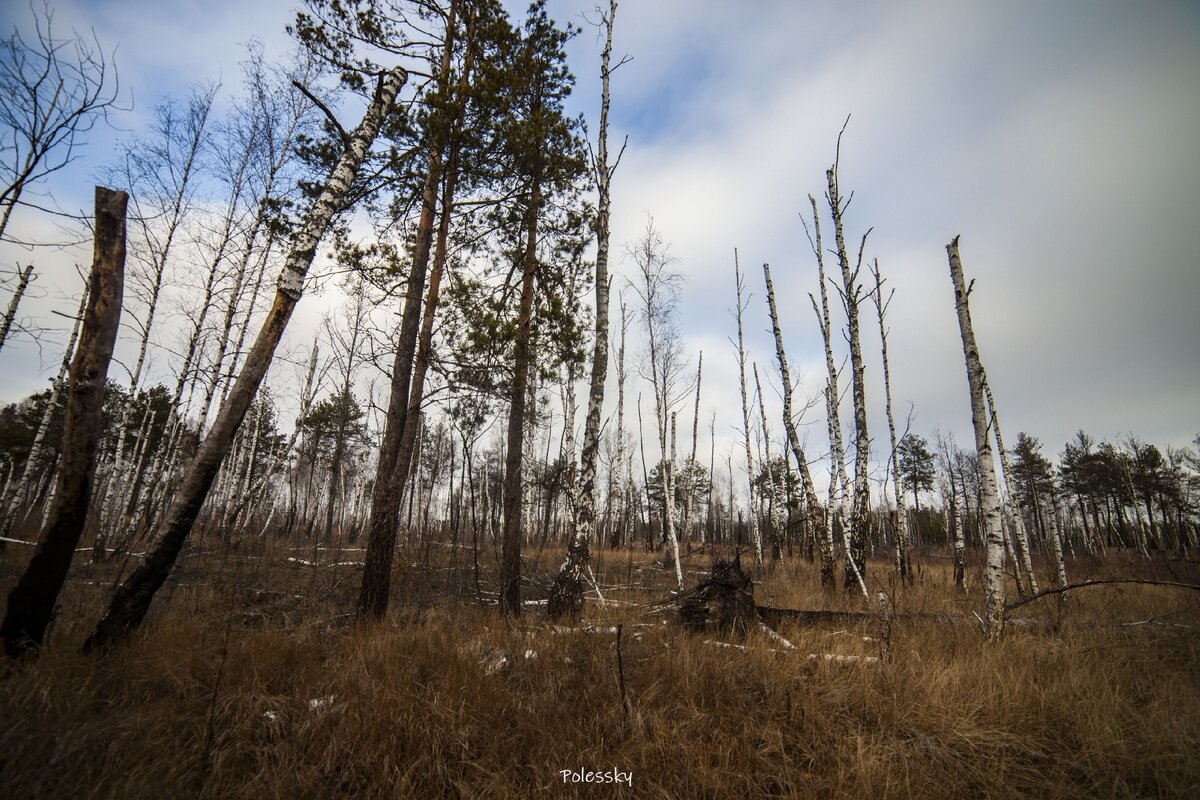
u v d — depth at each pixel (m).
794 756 3.85
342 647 5.41
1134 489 31.56
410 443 7.80
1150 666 5.42
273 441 24.16
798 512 27.91
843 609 9.65
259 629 6.10
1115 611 8.72
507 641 5.74
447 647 5.21
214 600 7.56
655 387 15.59
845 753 3.69
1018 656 5.47
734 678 4.77
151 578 4.78
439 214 9.20
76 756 3.10
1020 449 36.31
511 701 4.24
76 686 3.86
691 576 15.33
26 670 3.83
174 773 3.10
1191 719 4.11
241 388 5.29
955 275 7.20
